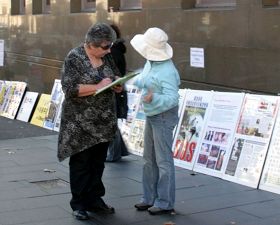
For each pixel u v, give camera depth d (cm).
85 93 493
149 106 507
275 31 680
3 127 1112
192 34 808
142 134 809
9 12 1420
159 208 526
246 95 679
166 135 509
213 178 669
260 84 708
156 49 500
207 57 784
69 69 496
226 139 679
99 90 481
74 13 1133
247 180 633
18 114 1230
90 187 524
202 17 786
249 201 571
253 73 716
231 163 660
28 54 1338
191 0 826
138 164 753
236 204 561
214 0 802
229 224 497
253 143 645
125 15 952
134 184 643
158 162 519
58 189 621
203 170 692
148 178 538
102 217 519
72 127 502
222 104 704
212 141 697
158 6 870
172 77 504
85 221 507
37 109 1167
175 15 836
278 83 683
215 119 705
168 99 496
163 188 523
